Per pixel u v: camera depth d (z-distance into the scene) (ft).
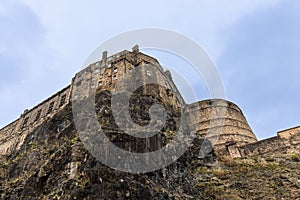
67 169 53.06
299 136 85.20
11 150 103.40
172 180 57.26
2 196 58.03
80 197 44.68
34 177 57.57
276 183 60.34
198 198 56.18
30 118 117.80
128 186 46.70
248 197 55.47
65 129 77.97
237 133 103.55
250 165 74.79
